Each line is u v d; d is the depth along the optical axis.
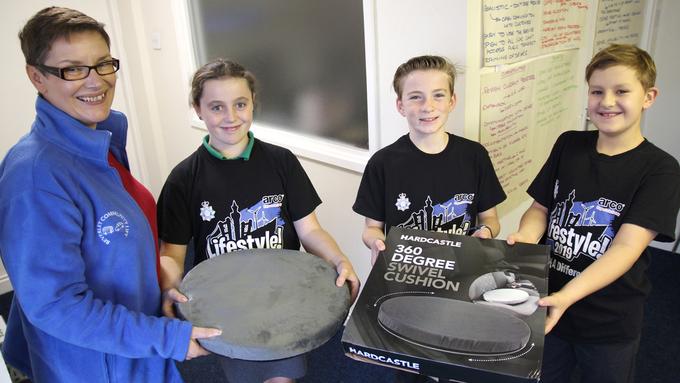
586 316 1.21
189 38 2.67
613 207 1.14
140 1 2.84
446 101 1.31
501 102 1.66
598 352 1.23
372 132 1.84
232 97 1.24
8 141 2.70
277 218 1.33
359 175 1.98
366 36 1.72
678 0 2.33
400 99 1.36
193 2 2.59
